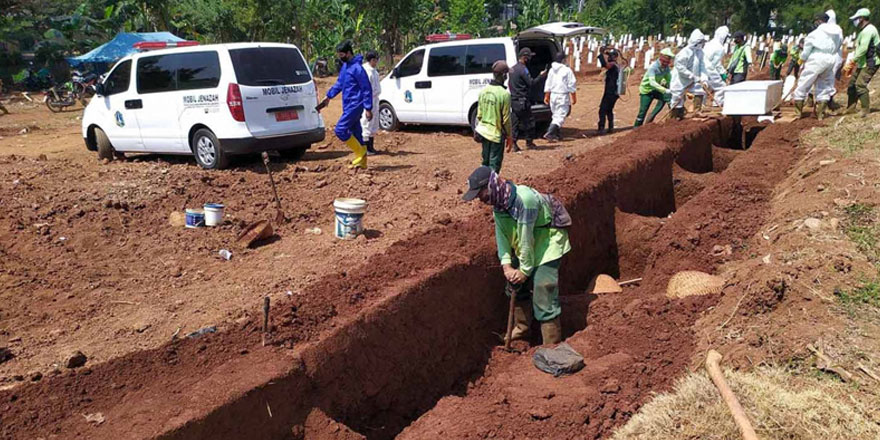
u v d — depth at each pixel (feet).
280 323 14.73
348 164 31.58
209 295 16.80
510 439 14.30
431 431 14.80
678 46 113.19
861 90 37.37
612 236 26.37
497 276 20.31
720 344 15.76
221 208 22.52
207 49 30.19
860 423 12.15
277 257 19.70
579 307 21.48
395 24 92.89
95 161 34.68
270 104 30.68
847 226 20.45
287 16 97.96
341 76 29.40
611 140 39.86
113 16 112.98
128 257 19.69
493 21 198.39
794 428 12.20
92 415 11.44
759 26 180.34
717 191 28.40
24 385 12.12
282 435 12.96
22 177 28.22
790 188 26.58
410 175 29.78
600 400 15.03
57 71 107.34
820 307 15.83
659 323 17.89
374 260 18.47
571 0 206.28
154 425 11.14
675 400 13.78
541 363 17.16
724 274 21.76
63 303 16.38
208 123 30.14
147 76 32.01
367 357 15.23
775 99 39.01
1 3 103.45
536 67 44.06
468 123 41.88
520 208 17.40
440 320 17.74
